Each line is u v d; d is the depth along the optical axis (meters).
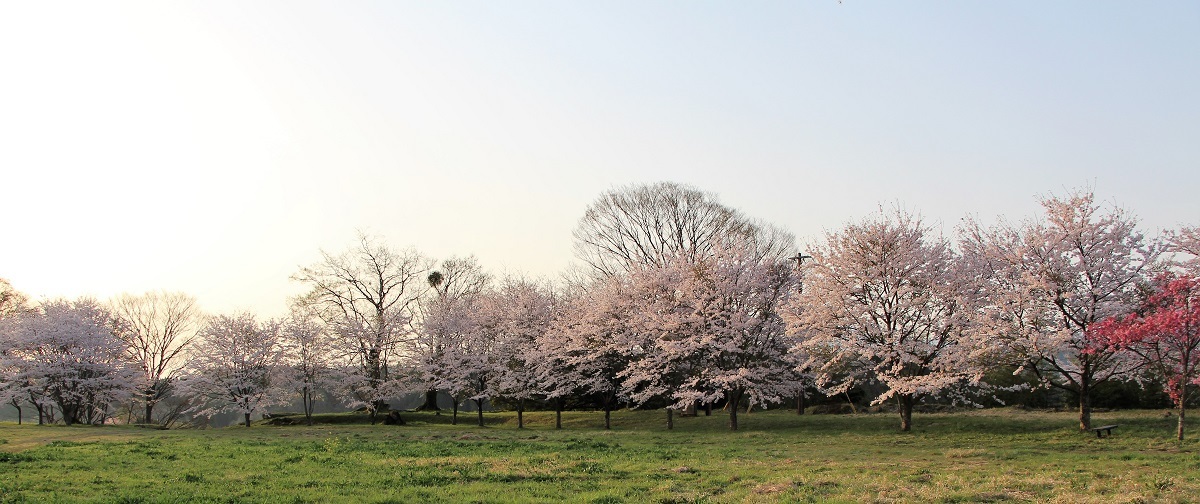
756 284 34.66
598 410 48.16
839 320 29.86
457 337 43.16
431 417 46.22
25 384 42.84
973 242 30.09
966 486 15.32
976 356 27.23
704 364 34.53
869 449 23.73
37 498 13.60
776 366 35.00
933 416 33.34
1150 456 20.41
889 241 29.72
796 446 24.75
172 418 53.16
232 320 44.44
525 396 39.62
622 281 38.22
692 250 39.41
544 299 42.75
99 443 24.25
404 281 52.22
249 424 42.09
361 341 46.09
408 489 15.08
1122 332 22.39
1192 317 21.41
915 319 29.42
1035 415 32.34
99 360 44.66
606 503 13.66
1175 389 25.25
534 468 17.98
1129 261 26.75
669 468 18.14
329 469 17.78
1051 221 27.98
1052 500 13.57
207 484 15.58
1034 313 26.38
